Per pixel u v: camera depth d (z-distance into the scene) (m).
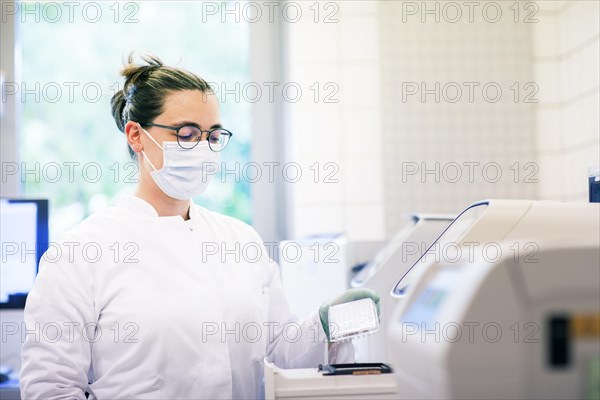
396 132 3.28
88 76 3.68
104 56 3.69
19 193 3.37
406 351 0.85
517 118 3.29
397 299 1.69
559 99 3.30
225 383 1.72
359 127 3.29
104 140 3.76
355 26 3.31
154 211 1.84
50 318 1.65
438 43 3.29
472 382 0.74
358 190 3.28
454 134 3.28
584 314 0.74
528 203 1.41
